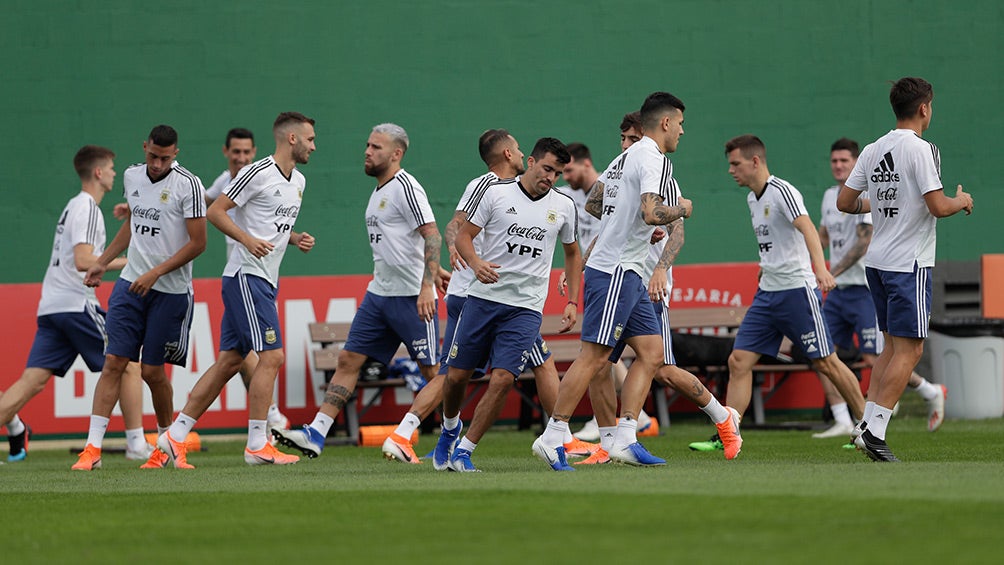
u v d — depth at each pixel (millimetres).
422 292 32688
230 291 33812
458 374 28859
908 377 29609
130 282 34906
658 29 57344
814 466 28312
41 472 33031
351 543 17516
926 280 29531
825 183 58031
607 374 31578
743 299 49844
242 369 42375
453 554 16312
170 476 30234
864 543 16406
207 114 55594
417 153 56281
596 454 31656
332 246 55625
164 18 55438
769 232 36938
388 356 34625
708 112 57531
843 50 58062
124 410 38719
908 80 29891
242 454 40031
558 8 56906
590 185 41500
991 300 51594
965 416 49312
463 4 56562
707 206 57312
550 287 48688
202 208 34656
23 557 17094
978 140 58656
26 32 55000
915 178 29234
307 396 46750
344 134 55906
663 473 26797
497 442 41906
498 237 28125
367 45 56156
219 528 19375
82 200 36875
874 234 30078
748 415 49750
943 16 58500
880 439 29625
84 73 55219
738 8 57719
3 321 45844
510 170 32625
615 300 27781
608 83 57094
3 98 54875
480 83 56594
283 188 33938
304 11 55938
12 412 37000
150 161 34406
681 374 31531
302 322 46938
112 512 21984
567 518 19359
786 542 16609
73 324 37062
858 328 44250
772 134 57812
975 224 58562
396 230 33719
